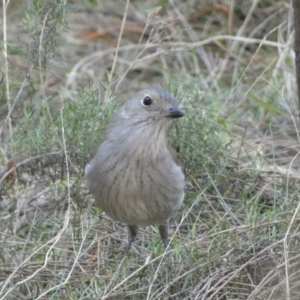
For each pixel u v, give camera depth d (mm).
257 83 14812
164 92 10328
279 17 16391
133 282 10125
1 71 13008
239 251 10156
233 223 11445
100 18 17094
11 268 10594
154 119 10211
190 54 15891
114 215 10703
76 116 11859
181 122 12344
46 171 11883
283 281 9219
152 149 10211
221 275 9828
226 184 12250
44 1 11758
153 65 15867
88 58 15773
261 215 11391
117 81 14445
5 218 11742
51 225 11828
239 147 12898
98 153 10492
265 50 16062
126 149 10211
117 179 10289
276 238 10242
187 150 12258
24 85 12305
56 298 10047
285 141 13578
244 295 9711
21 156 11750
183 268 10047
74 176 12125
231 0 16781
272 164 12820
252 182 12320
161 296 9898
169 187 10422
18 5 15797
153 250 10742
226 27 16688
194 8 17094
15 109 12836
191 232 10875
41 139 11820
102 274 10570
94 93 12492
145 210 10484
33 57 11984
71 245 11211
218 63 15812
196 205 11859
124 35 16734
